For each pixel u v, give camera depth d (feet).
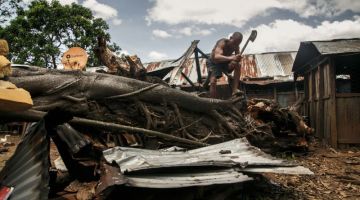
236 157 14.78
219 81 57.00
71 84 19.35
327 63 33.12
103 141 19.20
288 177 19.92
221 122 24.09
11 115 15.05
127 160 12.67
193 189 12.35
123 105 20.79
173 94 22.21
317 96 37.24
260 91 58.65
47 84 18.86
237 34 28.32
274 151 27.35
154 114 21.48
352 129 31.22
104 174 11.67
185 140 21.50
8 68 8.10
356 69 43.68
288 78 58.54
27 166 9.19
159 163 12.21
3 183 9.25
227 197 13.76
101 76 20.47
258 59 68.64
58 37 63.10
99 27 65.92
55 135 15.08
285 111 28.84
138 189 11.96
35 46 60.23
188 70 64.95
